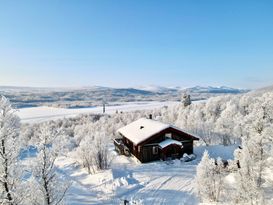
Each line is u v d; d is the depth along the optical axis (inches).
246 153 961.5
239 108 3073.3
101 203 1127.0
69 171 1680.6
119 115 4894.2
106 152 1638.8
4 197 505.0
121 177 1424.7
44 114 7480.3
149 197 1175.6
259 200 869.2
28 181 563.5
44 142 597.0
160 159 1775.3
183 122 2723.9
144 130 1920.5
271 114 1283.2
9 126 530.9
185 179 1387.8
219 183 1064.8
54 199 587.5
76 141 2856.8
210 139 2503.7
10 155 522.0
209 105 3452.3
